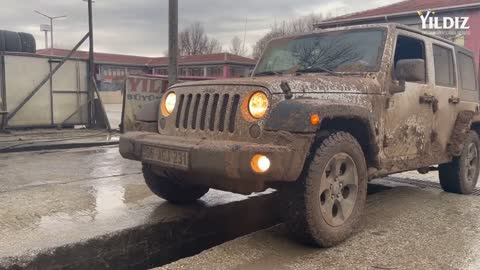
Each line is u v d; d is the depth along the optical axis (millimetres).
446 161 5383
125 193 5453
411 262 3348
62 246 3688
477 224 4312
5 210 4660
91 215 4523
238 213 5090
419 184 6352
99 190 5594
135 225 4227
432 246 3684
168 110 4168
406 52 4895
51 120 12406
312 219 3500
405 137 4582
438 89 5117
